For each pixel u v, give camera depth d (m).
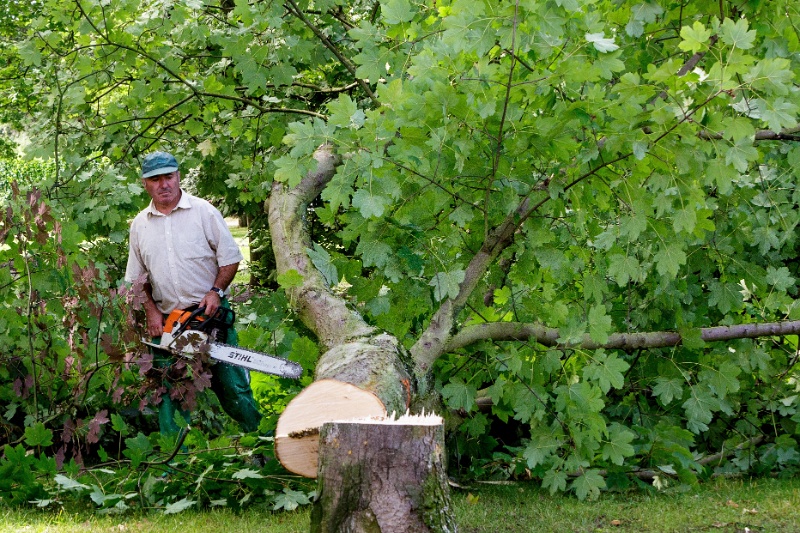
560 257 6.04
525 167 5.74
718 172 5.11
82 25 7.37
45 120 8.50
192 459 5.84
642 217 5.59
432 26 6.20
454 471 7.09
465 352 6.45
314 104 10.23
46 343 6.93
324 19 8.61
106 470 5.91
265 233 12.66
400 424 4.05
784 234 6.95
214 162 10.20
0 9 14.53
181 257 6.62
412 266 5.71
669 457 6.55
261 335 7.33
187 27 7.74
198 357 5.98
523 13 4.84
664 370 6.84
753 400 7.29
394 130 5.30
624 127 5.16
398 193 5.46
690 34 4.70
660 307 7.16
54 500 5.70
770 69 4.62
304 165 5.22
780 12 6.08
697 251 7.04
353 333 5.46
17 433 7.26
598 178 5.70
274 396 7.14
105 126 8.45
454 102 5.10
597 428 5.84
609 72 5.19
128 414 7.77
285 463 4.62
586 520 5.59
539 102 5.63
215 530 5.13
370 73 6.01
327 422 4.13
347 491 4.04
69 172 8.20
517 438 7.64
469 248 6.34
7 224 6.68
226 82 8.73
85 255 7.56
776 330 6.72
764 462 7.13
